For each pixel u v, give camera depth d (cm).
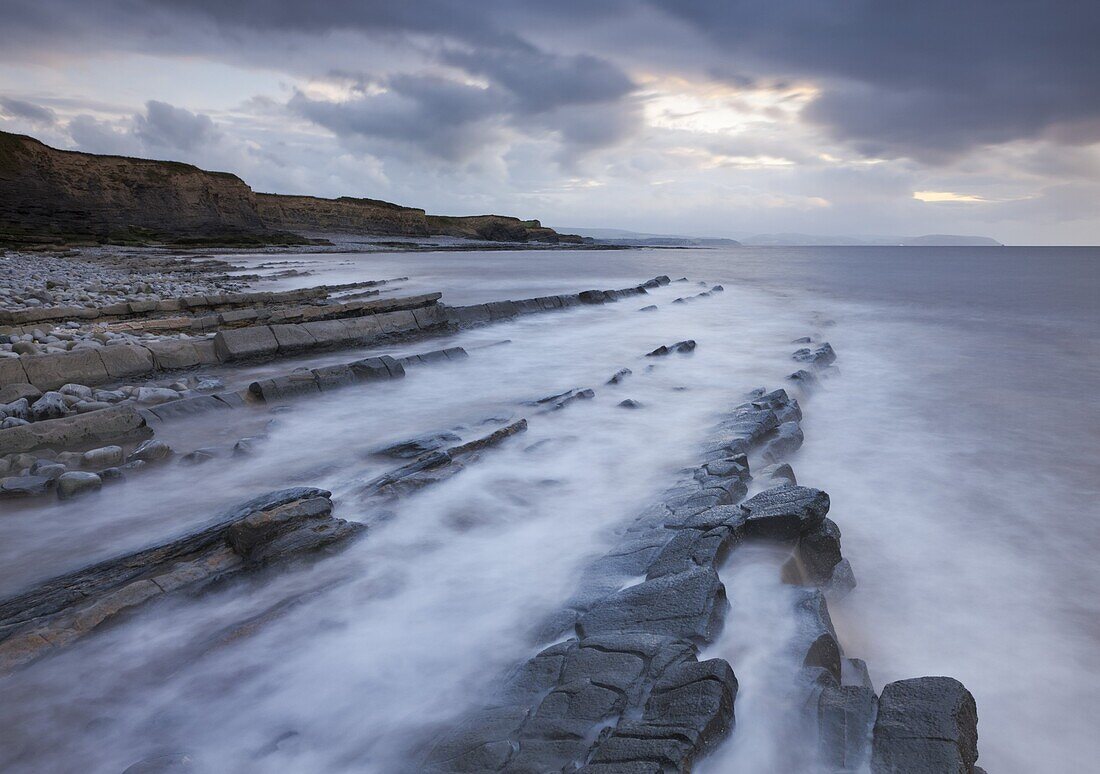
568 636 369
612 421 824
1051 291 2998
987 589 459
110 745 316
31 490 575
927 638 404
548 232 15038
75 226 6806
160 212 7825
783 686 307
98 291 2061
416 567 469
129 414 740
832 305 2333
